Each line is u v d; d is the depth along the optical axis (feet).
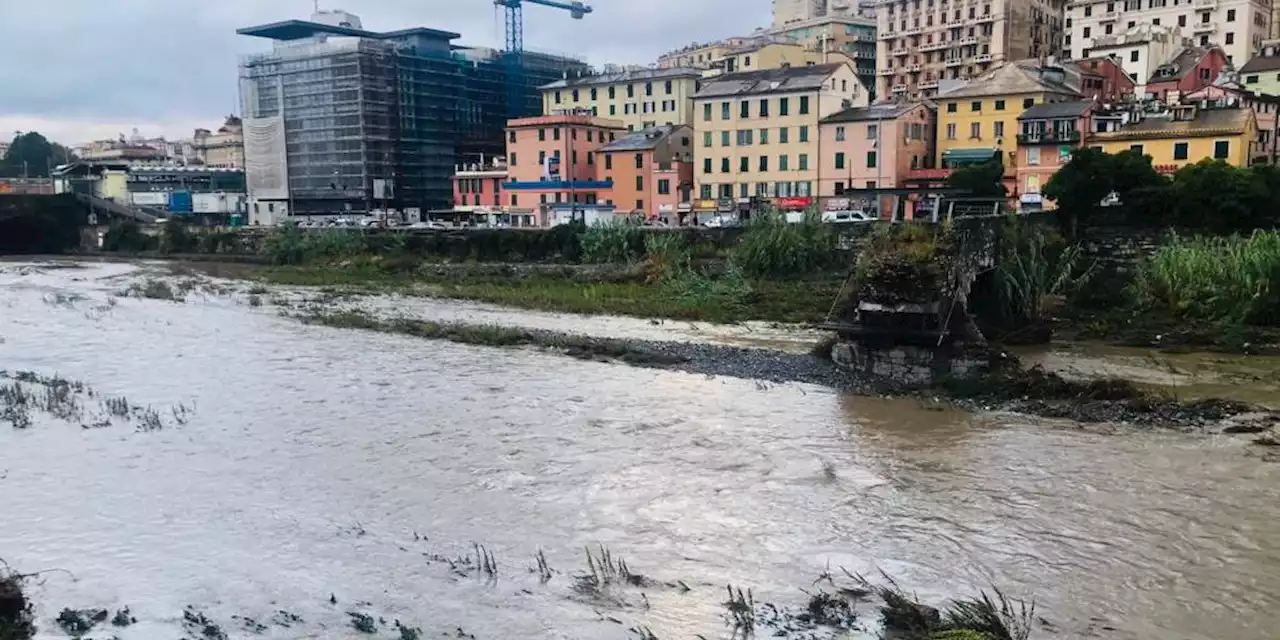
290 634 64.95
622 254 282.15
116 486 95.66
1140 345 168.14
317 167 491.72
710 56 604.90
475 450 107.24
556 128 397.80
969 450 104.94
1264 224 201.46
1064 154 288.92
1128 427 113.09
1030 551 77.56
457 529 83.76
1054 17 493.77
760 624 65.36
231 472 100.07
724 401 128.47
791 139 336.90
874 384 135.44
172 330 198.90
